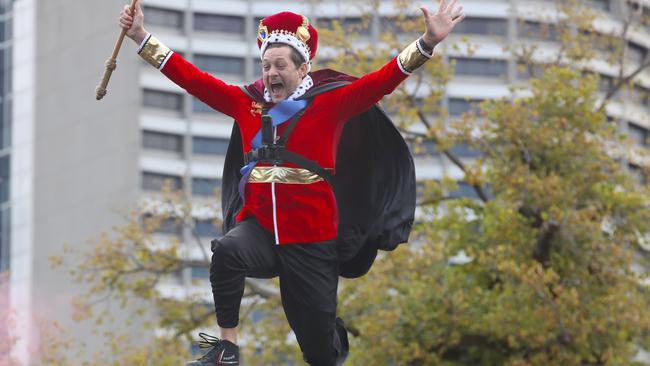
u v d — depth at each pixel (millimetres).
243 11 88688
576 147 31156
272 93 10023
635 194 32531
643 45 80812
